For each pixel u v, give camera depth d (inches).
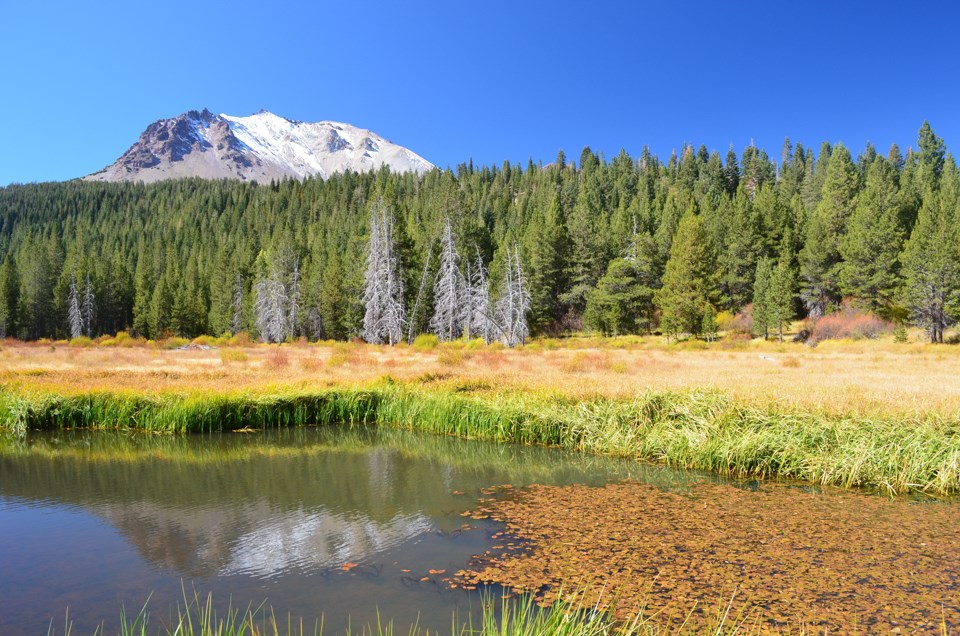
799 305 2684.5
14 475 484.4
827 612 230.2
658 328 2790.4
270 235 5039.4
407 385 803.4
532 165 6166.3
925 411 494.6
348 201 5698.8
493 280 2792.8
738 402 545.6
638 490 430.9
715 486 440.1
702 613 228.1
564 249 2972.4
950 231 1985.7
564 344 2319.1
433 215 3341.5
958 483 409.1
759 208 3100.4
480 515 371.6
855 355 1504.7
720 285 2755.9
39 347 1935.3
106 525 357.4
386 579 269.9
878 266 2255.2
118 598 253.0
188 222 5723.4
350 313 2605.8
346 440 633.6
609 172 5497.1
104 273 3619.6
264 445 607.8
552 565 284.2
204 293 3838.6
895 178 3686.0
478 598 247.0
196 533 341.4
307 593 255.3
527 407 637.3
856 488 428.1
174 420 656.4
